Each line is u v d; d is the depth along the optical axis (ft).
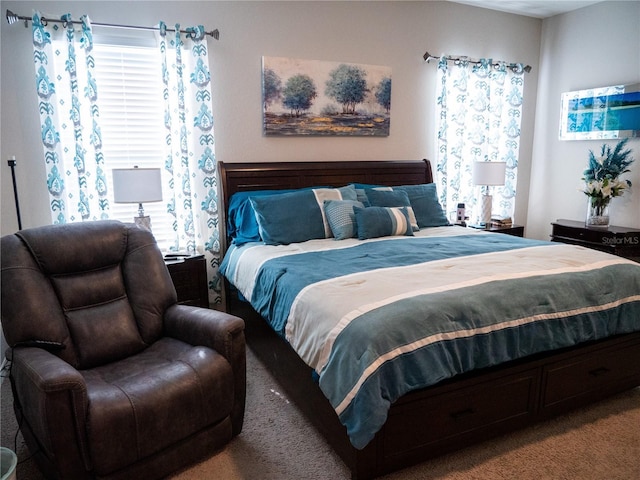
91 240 7.54
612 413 7.68
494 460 6.48
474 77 14.98
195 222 11.95
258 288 8.82
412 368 5.65
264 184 12.30
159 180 10.03
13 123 9.95
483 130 15.24
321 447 6.88
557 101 15.94
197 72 11.32
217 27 11.57
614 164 13.74
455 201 15.25
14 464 5.29
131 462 5.65
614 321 7.39
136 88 11.10
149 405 5.72
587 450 6.70
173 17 11.11
